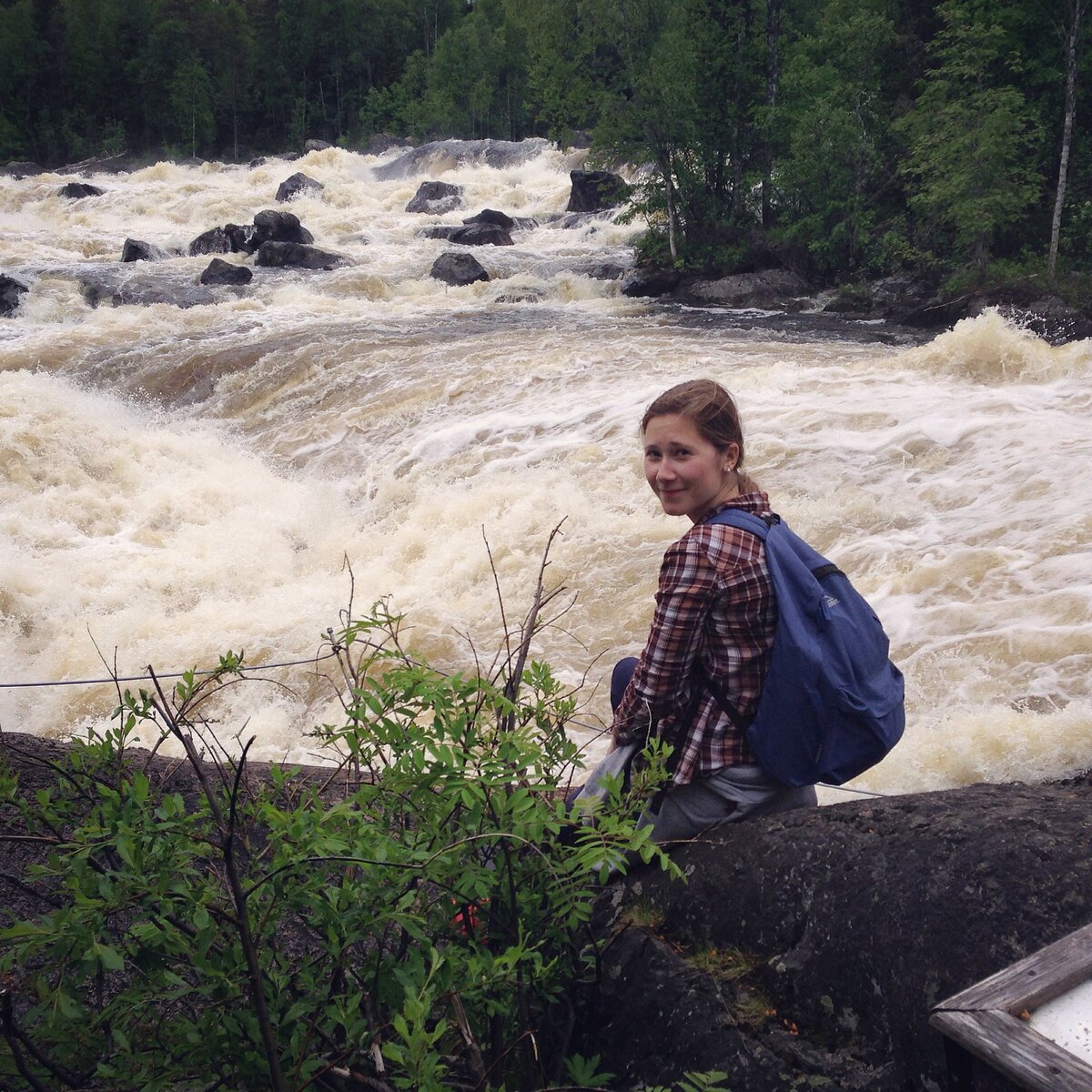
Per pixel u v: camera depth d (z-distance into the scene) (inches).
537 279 907.4
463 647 299.3
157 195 1494.8
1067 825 88.5
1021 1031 61.6
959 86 764.6
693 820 102.6
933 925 83.5
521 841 81.7
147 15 2439.7
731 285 844.0
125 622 347.6
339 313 818.8
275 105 2506.2
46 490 459.8
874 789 193.8
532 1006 94.0
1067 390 408.5
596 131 922.1
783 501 351.3
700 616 93.6
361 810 86.3
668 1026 91.8
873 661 95.3
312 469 507.5
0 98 2348.7
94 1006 92.7
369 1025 78.5
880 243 828.6
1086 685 225.6
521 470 431.8
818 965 88.5
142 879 74.9
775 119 888.3
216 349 682.8
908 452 370.9
